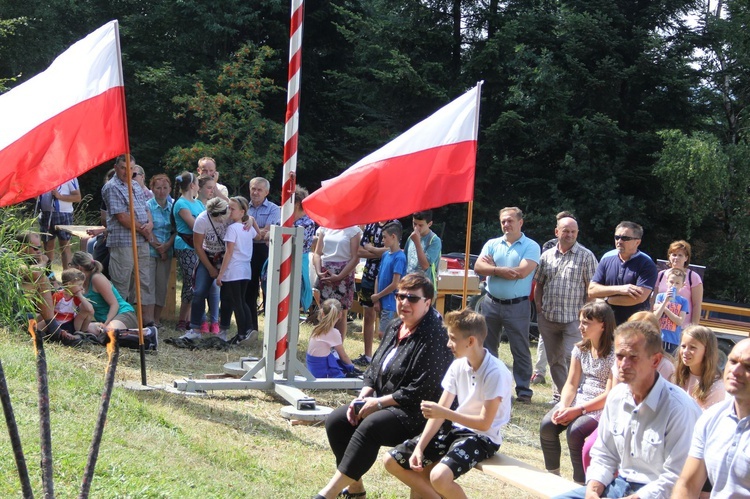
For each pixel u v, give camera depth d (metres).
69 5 24.11
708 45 21.75
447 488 4.77
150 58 25.34
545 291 8.60
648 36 21.25
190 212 9.83
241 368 8.16
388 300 9.20
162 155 24.97
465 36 23.34
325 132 26.61
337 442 5.37
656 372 4.34
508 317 8.76
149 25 25.20
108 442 5.25
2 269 7.63
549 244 9.55
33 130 6.52
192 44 25.22
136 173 9.44
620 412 4.43
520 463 5.03
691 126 22.06
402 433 5.04
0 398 2.91
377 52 22.33
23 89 6.71
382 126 23.22
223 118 22.16
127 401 6.33
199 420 6.59
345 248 9.59
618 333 4.34
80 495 3.00
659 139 21.41
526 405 8.70
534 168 22.23
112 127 6.73
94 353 7.95
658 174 20.75
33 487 4.35
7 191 6.50
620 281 7.90
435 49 22.88
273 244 7.58
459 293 11.75
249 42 23.12
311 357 8.24
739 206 22.14
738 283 22.14
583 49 21.39
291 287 7.67
